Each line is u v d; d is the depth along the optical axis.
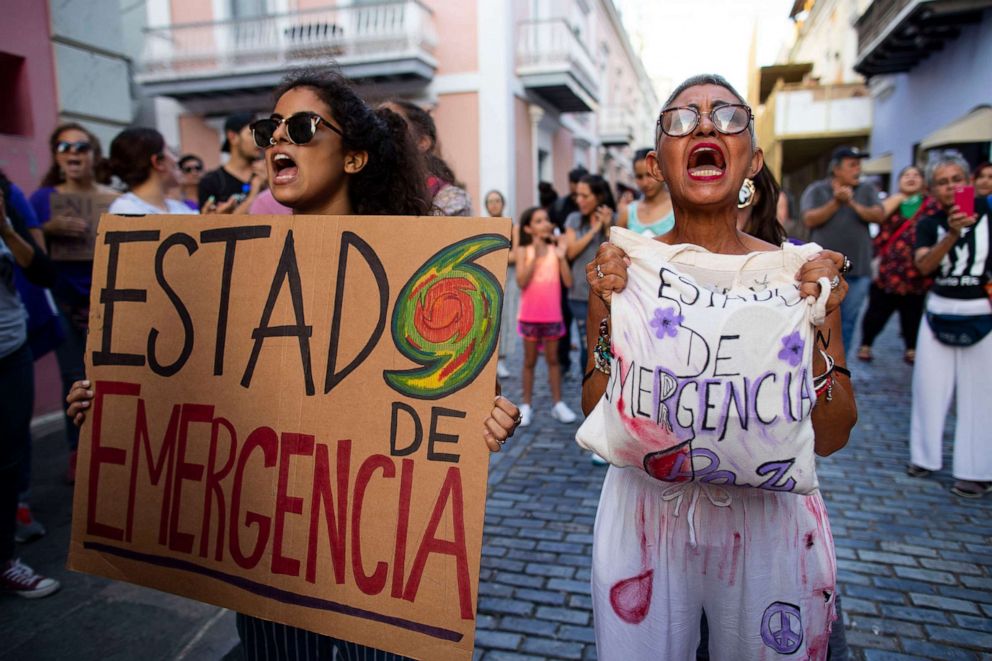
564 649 2.38
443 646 1.36
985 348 3.43
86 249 3.60
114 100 5.70
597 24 21.41
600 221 4.98
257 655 1.62
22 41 4.88
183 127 13.91
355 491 1.44
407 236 1.46
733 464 1.24
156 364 1.63
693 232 1.46
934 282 3.64
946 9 8.55
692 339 1.23
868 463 4.05
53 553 3.12
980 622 2.46
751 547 1.39
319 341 1.50
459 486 1.38
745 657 1.44
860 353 6.80
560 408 5.13
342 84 1.67
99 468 1.66
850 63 16.86
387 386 1.45
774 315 1.21
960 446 3.55
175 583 1.57
